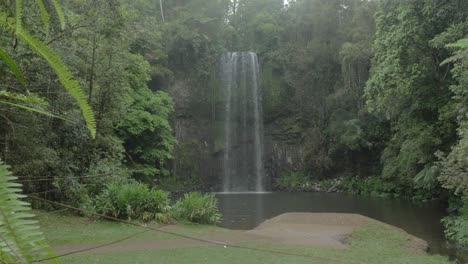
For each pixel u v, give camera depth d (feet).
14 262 3.19
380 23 60.95
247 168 110.42
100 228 38.42
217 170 108.78
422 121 61.46
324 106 108.88
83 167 45.65
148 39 69.77
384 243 36.47
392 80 57.62
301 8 115.85
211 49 110.73
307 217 47.70
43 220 37.52
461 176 39.09
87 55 43.19
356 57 96.17
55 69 4.01
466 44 10.38
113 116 46.57
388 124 96.84
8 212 3.27
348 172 103.50
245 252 31.17
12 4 6.70
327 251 32.24
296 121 112.78
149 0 101.91
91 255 28.12
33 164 33.17
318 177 106.83
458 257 33.96
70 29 34.42
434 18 51.60
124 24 46.26
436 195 77.00
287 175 109.50
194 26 109.29
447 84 56.49
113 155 50.39
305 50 111.45
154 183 92.22
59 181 41.50
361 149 100.89
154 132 80.64
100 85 44.93
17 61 27.55
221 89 111.75
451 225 46.62
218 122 111.34
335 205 72.13
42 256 3.36
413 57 56.65
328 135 105.09
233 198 86.33
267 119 114.01
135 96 77.30
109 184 46.55
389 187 87.81
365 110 96.68
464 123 40.81
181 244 33.32
